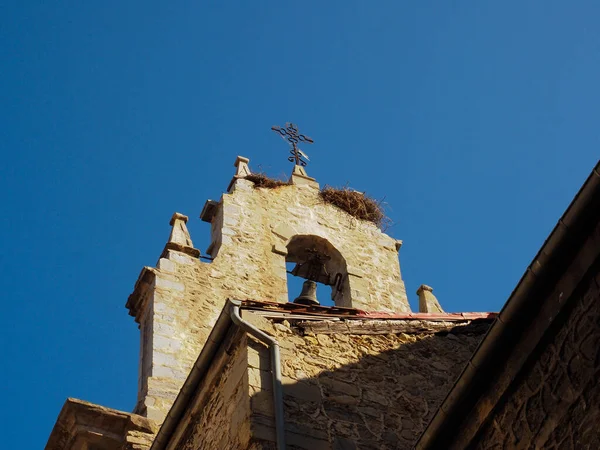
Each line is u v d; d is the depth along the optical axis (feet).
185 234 57.16
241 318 34.42
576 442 24.57
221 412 34.22
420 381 37.37
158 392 47.70
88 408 43.73
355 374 36.11
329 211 61.26
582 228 25.04
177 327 51.42
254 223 58.34
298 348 35.63
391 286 58.80
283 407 33.14
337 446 33.17
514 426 26.20
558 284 25.63
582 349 24.99
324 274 59.16
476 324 40.91
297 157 65.00
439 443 27.81
